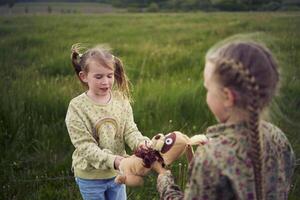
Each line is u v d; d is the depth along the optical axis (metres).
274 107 1.57
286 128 4.70
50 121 4.78
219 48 1.51
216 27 13.33
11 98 4.89
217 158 1.47
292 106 5.31
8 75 6.55
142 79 6.13
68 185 3.76
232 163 1.45
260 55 1.43
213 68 1.47
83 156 2.50
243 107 1.44
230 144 1.47
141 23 16.33
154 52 8.40
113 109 2.59
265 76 1.42
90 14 22.31
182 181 3.42
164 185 1.75
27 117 4.65
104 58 2.48
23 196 3.57
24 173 3.89
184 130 4.60
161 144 2.04
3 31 12.83
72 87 5.28
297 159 4.00
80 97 2.57
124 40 10.95
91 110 2.54
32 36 11.37
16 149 4.27
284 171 1.61
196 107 5.04
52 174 3.94
